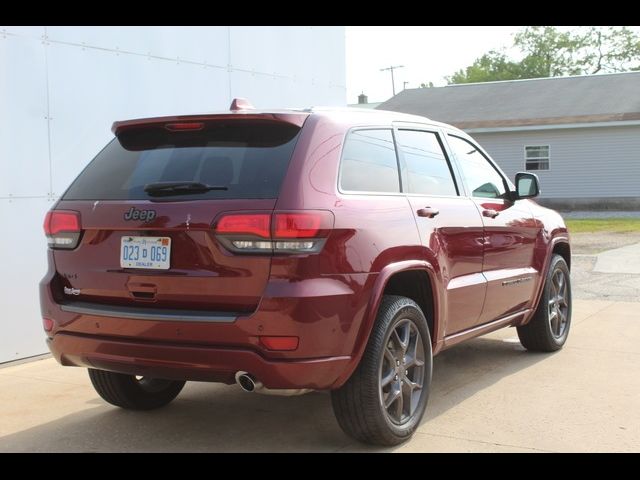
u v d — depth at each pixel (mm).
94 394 5191
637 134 26859
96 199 3893
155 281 3592
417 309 4133
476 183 5332
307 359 3398
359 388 3729
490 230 5105
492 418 4516
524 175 5719
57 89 6223
